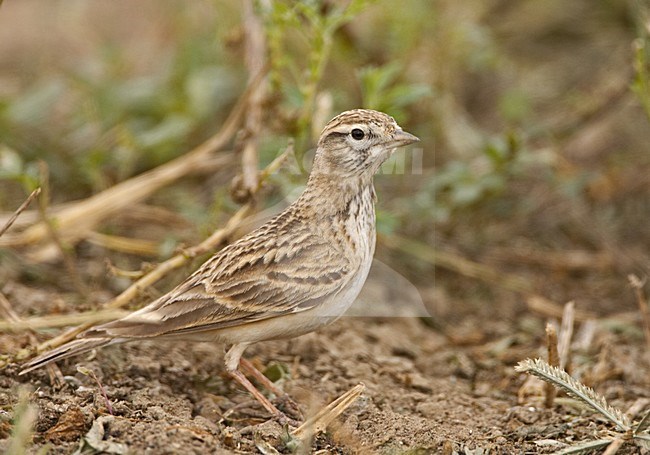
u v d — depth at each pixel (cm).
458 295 1488
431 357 1259
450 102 1716
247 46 1409
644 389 1145
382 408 1049
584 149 1780
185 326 961
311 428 934
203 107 1680
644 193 1698
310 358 1176
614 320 1366
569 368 1133
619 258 1547
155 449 851
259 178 1183
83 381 1016
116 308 1116
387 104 1280
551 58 2038
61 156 1617
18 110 1593
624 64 1847
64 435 887
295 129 1283
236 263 990
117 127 1658
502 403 1099
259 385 1096
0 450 839
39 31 2144
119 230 1485
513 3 2072
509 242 1617
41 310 1203
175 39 1953
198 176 1619
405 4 1669
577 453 910
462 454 937
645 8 1440
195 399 1048
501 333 1355
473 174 1523
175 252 1161
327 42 1260
